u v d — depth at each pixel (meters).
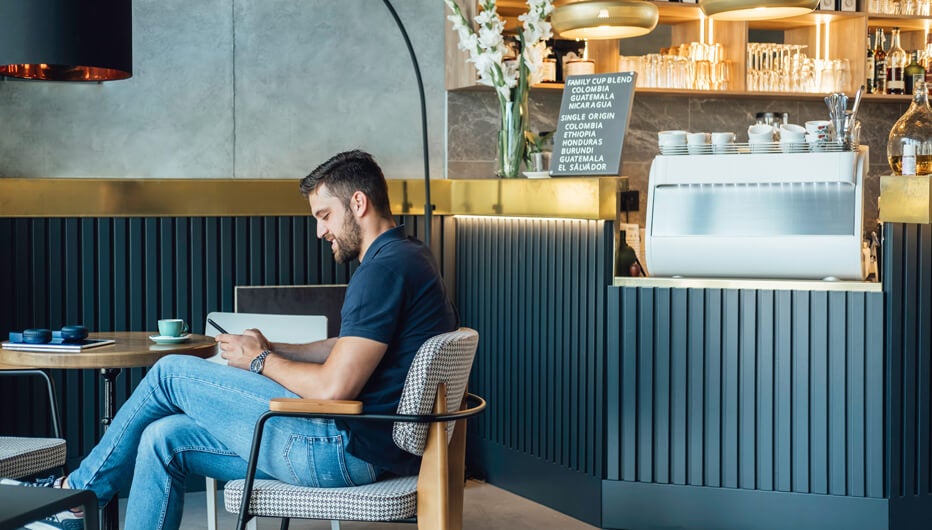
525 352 4.45
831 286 3.71
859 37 5.32
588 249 4.04
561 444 4.23
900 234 3.65
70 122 4.35
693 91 5.06
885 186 3.62
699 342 3.86
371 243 2.77
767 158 3.75
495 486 4.68
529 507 4.32
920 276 3.71
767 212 3.76
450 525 2.83
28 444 2.98
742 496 3.81
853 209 3.66
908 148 3.70
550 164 4.43
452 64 4.82
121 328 4.39
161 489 2.61
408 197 4.79
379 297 2.58
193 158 4.52
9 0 3.12
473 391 4.86
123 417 2.70
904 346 3.69
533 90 5.02
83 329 3.19
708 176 3.83
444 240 4.90
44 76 3.48
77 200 4.29
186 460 2.63
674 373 3.89
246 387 2.61
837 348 3.70
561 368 4.21
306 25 4.67
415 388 2.44
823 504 3.73
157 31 4.45
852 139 3.79
